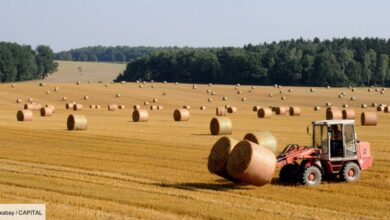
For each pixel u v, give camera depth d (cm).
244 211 3438
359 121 12375
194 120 13325
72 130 10081
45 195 3909
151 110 18550
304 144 7625
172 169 5353
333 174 4791
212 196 3962
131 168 5406
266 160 4272
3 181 4506
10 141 8100
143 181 4647
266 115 14250
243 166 4259
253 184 4338
